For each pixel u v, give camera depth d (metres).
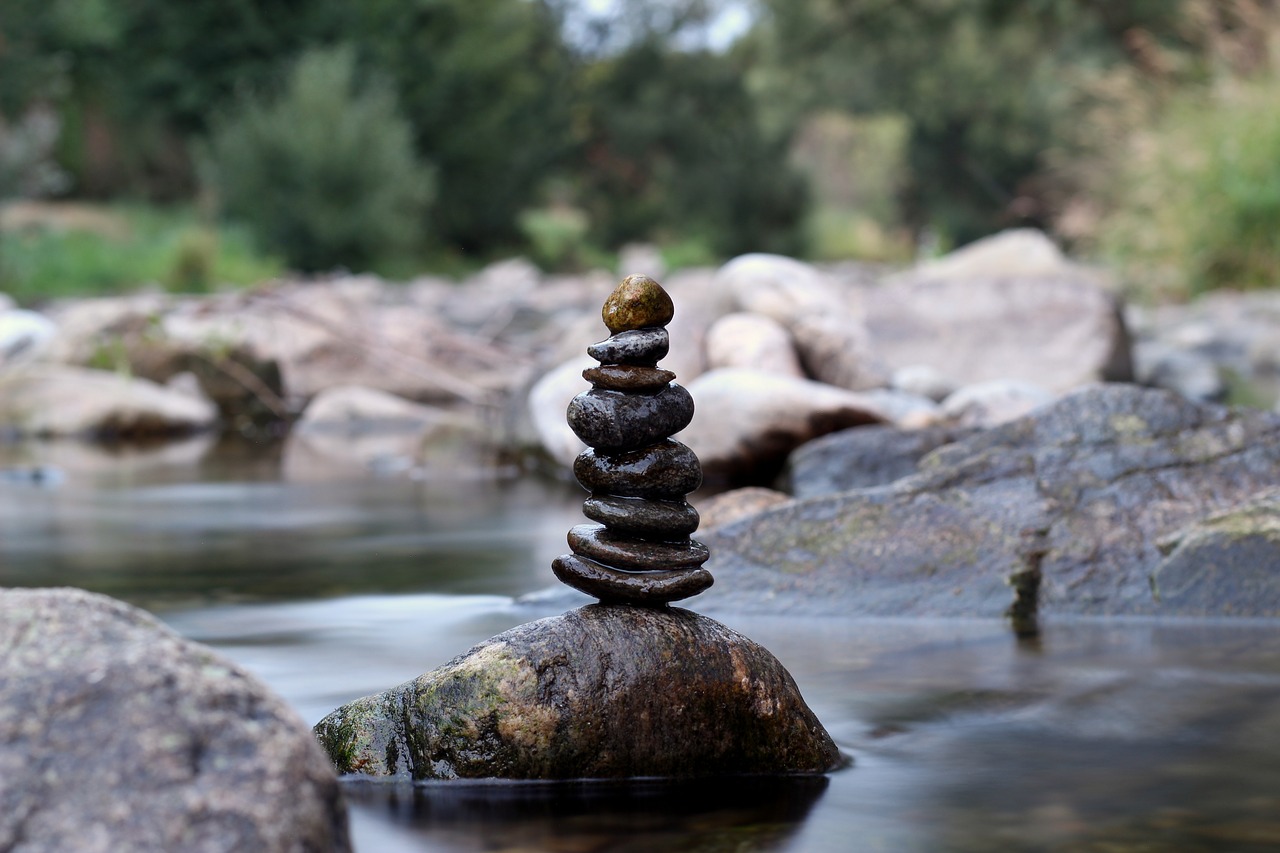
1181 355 11.35
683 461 2.37
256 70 30.19
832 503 3.94
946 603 3.65
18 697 1.57
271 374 11.45
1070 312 9.42
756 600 3.73
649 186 40.44
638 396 2.35
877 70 33.25
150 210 29.88
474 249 35.25
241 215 27.78
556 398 7.56
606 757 2.23
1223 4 15.55
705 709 2.27
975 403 6.68
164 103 30.70
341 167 27.39
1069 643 3.30
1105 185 15.35
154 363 11.41
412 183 28.41
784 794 2.19
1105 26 24.53
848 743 2.49
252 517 5.94
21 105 29.09
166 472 7.86
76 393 10.38
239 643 3.39
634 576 2.30
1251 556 3.56
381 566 4.62
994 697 2.81
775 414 6.22
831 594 3.71
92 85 31.88
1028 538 3.77
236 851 1.49
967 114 34.25
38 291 21.64
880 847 1.94
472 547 5.05
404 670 3.09
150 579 4.38
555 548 5.02
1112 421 4.10
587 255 37.91
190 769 1.53
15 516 6.00
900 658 3.16
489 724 2.22
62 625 1.67
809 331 7.43
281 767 1.56
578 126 39.81
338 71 28.59
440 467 7.99
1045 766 2.35
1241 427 4.05
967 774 2.30
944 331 9.52
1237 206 13.47
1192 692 2.82
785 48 31.61
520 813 2.08
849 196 49.50
